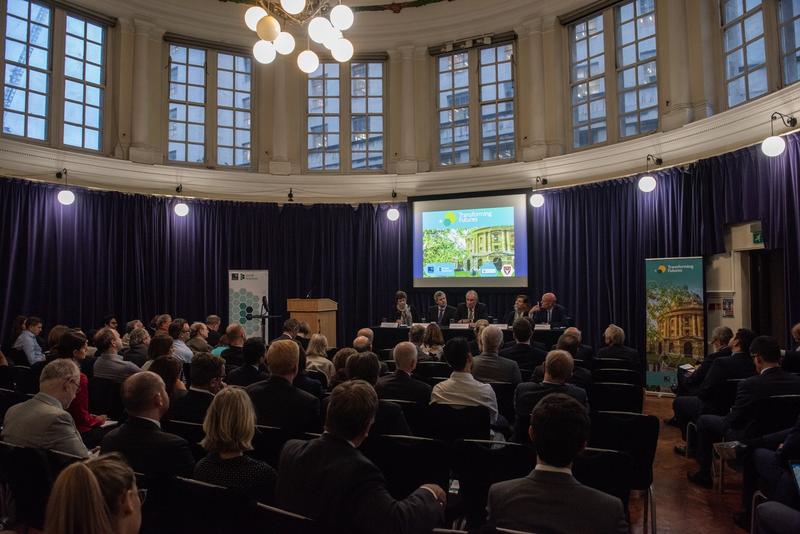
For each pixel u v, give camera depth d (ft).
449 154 33.22
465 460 8.20
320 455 5.88
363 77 34.22
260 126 33.19
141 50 29.99
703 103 23.75
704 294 22.33
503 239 29.99
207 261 31.19
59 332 18.85
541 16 29.96
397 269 32.71
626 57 27.45
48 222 25.94
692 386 16.17
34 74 26.66
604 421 9.55
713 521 11.00
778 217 19.29
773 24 21.01
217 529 5.45
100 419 12.50
